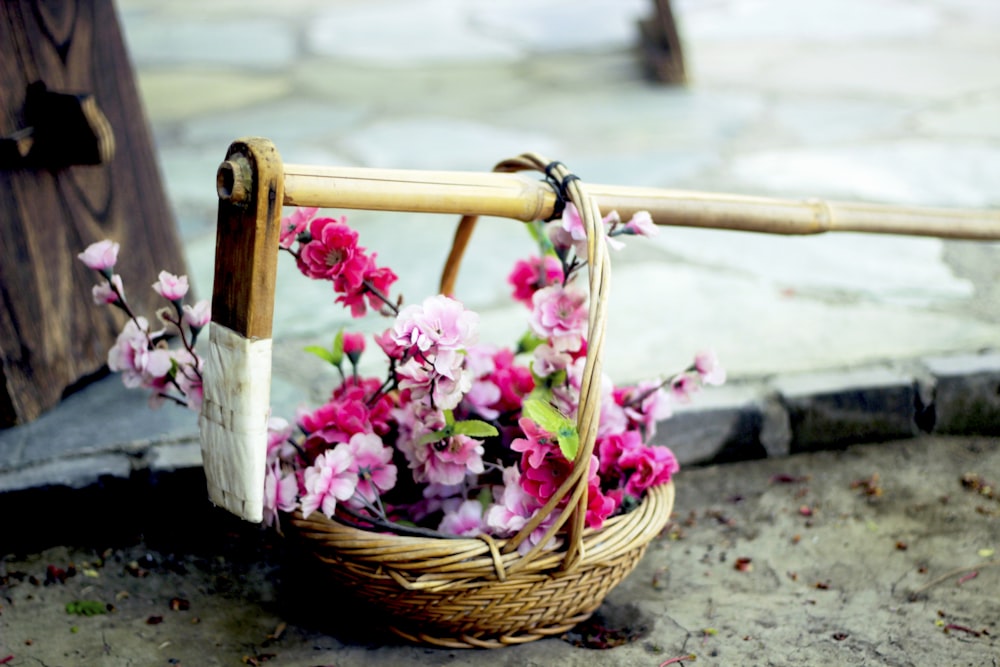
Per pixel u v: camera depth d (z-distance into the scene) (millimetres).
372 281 1629
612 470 1653
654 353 1976
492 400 1668
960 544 1757
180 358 1620
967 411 1918
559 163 1605
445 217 2594
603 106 3520
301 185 1492
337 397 1702
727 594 1703
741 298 2129
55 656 1618
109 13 1902
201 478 1760
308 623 1662
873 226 1742
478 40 4723
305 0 5887
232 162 1460
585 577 1585
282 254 2289
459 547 1541
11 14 1777
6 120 1774
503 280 2191
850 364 1938
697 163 2859
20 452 1771
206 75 4105
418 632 1613
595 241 1549
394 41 4734
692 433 1872
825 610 1679
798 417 1891
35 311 1819
